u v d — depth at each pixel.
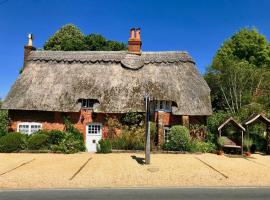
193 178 14.16
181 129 22.92
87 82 25.84
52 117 25.19
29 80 26.20
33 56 28.14
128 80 25.89
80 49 50.53
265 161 19.53
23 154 20.80
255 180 13.87
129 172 15.30
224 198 10.56
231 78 33.94
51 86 25.69
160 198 10.48
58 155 20.62
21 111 25.34
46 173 14.76
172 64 27.03
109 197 10.59
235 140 23.22
